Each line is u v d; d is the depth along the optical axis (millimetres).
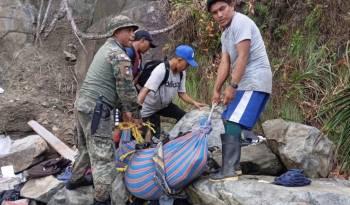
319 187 3984
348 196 3746
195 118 4977
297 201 3713
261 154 4570
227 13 4082
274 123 4660
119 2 7570
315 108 5598
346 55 5762
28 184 5555
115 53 4348
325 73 5832
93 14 8156
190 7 6871
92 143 4434
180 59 4871
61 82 7750
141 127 4684
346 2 6219
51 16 8352
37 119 7102
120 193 4465
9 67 7914
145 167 4305
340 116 4898
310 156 4355
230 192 3955
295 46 6148
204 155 4121
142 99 4719
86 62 7699
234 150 4121
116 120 4457
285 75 5984
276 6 6637
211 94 6250
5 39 8109
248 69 4121
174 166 4160
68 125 7098
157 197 4355
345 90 5078
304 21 6402
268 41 6523
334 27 6176
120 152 4438
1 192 5578
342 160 4934
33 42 8227
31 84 7664
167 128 5797
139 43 4957
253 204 3803
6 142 6785
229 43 4129
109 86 4414
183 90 5172
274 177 4328
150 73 4949
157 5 7254
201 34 6727
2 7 8141
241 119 4078
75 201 4832
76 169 4867
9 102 7176
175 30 6984
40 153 6152
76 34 7902
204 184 4184
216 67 6488
